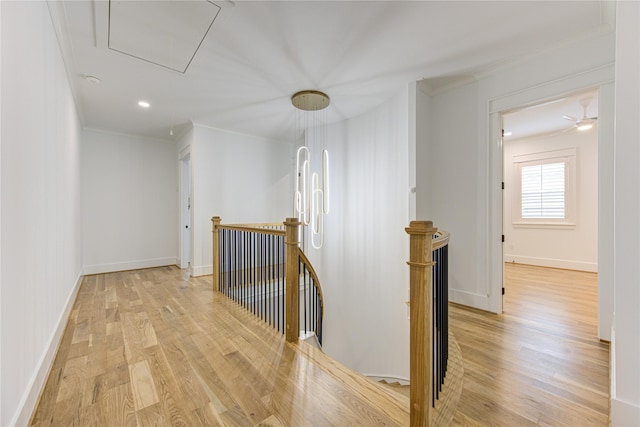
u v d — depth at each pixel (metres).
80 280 4.12
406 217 3.28
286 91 3.38
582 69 2.42
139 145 5.16
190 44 2.42
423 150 3.33
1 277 1.16
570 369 1.88
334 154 4.64
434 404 1.53
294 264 2.29
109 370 1.83
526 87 2.73
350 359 4.30
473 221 3.13
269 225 4.71
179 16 2.07
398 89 3.37
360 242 4.20
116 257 4.91
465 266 3.19
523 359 2.01
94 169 4.70
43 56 1.81
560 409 1.51
